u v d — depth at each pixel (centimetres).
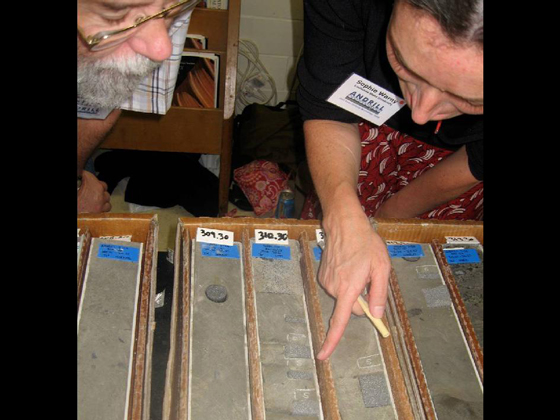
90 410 71
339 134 113
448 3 57
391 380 82
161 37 76
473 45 59
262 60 239
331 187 102
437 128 101
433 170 124
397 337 87
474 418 78
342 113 114
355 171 109
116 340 79
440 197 125
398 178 146
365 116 113
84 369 74
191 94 180
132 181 213
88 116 117
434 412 77
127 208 213
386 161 139
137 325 81
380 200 152
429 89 71
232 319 86
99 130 123
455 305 92
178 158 217
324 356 81
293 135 228
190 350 81
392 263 98
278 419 77
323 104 112
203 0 176
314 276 92
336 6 96
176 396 77
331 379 79
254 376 78
